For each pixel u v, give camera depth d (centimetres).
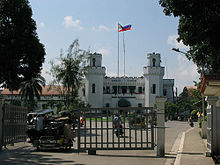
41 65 3662
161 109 1353
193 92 3688
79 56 5631
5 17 3272
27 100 6688
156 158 1275
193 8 1267
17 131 1747
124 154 1419
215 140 1272
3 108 1554
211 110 1285
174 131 3300
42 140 1491
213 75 1152
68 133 1549
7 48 3164
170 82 8869
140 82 7988
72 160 1168
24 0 3391
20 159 1177
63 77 5522
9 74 3331
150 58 7844
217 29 1232
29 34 3416
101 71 7719
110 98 7788
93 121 4556
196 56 1684
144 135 2584
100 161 1156
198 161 1122
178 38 1558
